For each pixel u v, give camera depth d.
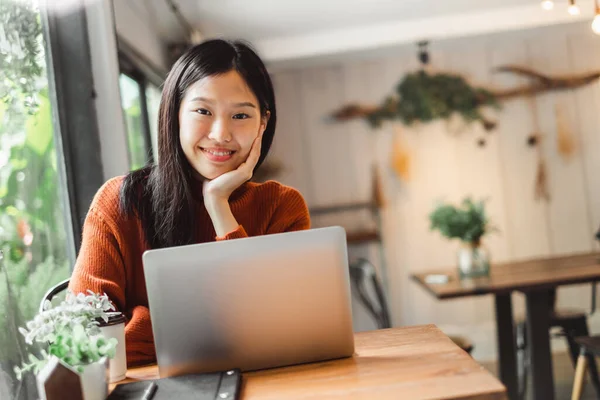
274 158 5.66
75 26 2.08
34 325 1.03
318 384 1.00
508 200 5.57
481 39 5.22
